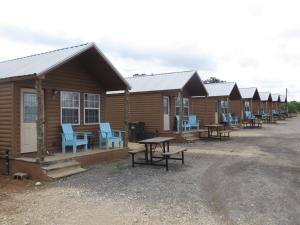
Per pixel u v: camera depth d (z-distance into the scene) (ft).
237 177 25.71
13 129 28.04
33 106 31.14
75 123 36.04
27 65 29.94
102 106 40.37
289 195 20.40
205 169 29.17
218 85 81.15
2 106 28.89
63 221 15.94
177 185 23.17
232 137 59.82
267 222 15.72
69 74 35.17
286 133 67.92
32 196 20.76
